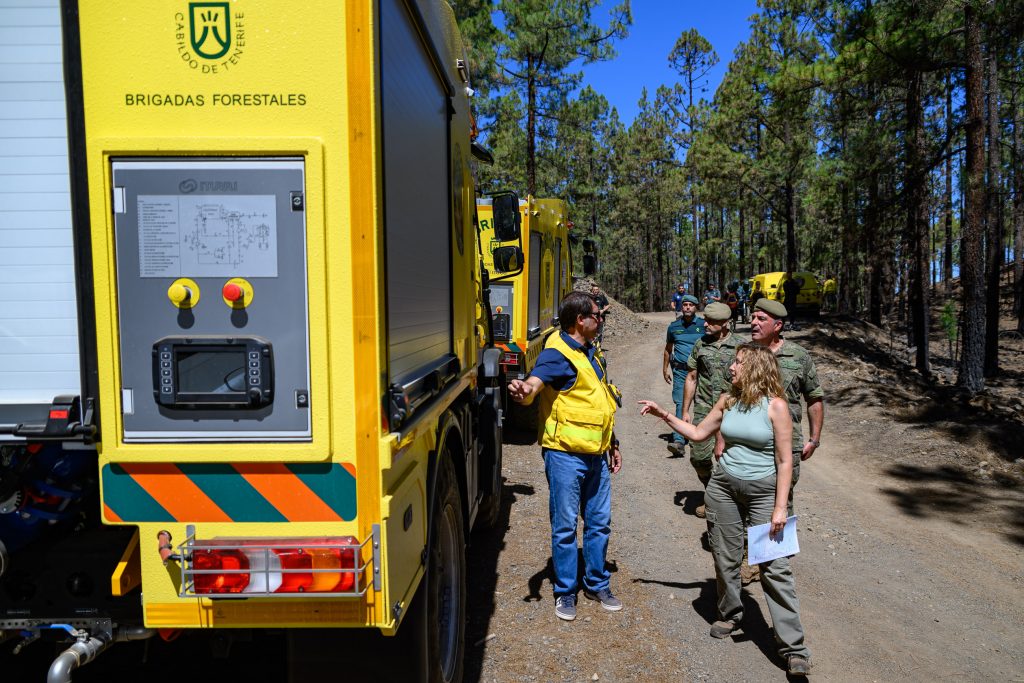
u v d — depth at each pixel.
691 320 8.48
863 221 16.06
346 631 2.54
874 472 8.15
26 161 2.13
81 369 2.13
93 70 2.06
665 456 8.93
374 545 2.12
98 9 2.06
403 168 2.53
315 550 2.05
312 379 2.10
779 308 4.77
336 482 2.12
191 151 2.05
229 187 2.07
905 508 6.86
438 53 3.25
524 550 5.49
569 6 19.94
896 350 24.00
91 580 2.35
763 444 3.88
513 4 20.30
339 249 2.09
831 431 10.23
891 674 3.87
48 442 2.16
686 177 55.03
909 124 14.80
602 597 4.54
